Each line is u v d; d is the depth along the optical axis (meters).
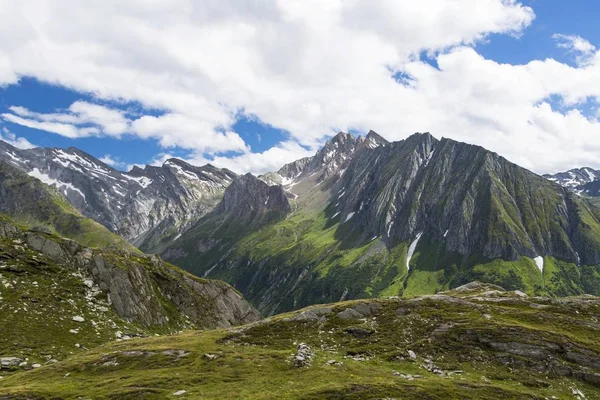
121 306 119.12
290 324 84.94
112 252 148.00
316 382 53.72
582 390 58.03
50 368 67.19
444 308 87.31
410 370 62.12
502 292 110.25
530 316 81.50
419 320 81.19
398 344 72.31
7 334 89.50
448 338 72.69
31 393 52.47
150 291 134.00
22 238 134.00
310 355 65.69
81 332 99.88
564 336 70.31
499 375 61.34
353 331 78.56
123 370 62.78
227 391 50.56
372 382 53.22
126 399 49.25
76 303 112.81
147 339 85.88
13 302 102.56
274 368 60.28
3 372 74.62
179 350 69.88
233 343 77.25
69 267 129.12
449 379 57.66
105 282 125.00
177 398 48.66
